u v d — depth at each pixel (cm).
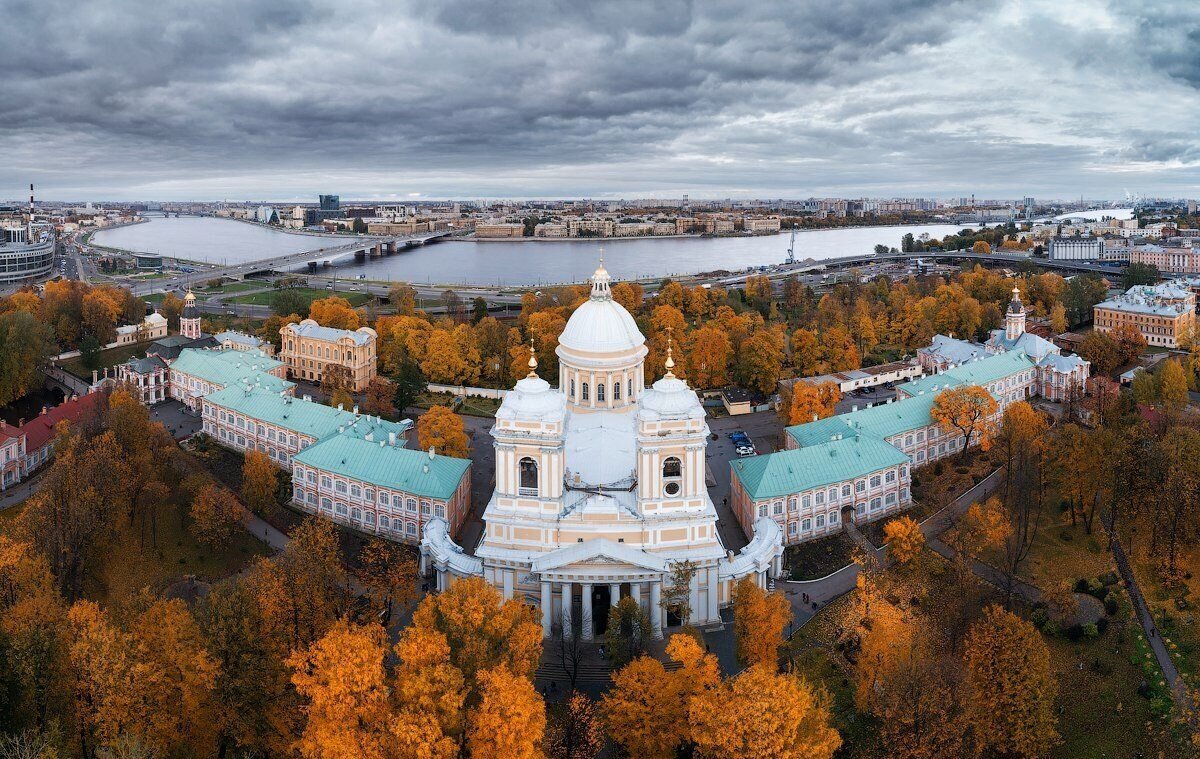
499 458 13875
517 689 9050
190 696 9950
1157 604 14200
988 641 11012
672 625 13938
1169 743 11238
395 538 17088
